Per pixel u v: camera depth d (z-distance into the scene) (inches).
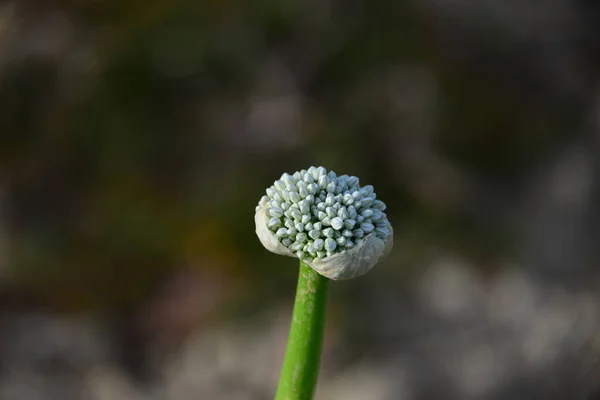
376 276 49.3
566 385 43.9
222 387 44.9
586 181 52.3
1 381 44.8
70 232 49.3
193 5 52.1
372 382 44.9
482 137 54.1
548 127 55.2
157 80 50.9
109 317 48.3
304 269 21.6
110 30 51.7
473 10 56.3
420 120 52.7
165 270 49.3
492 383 44.5
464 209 51.9
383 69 53.4
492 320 47.8
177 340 47.5
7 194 48.9
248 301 47.8
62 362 46.3
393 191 50.9
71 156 50.1
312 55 53.1
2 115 49.9
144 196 49.9
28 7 51.9
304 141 50.9
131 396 45.4
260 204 21.7
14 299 47.8
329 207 21.3
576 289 48.4
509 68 55.9
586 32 57.5
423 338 46.9
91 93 50.4
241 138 51.3
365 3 54.3
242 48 52.2
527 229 51.8
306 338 21.6
